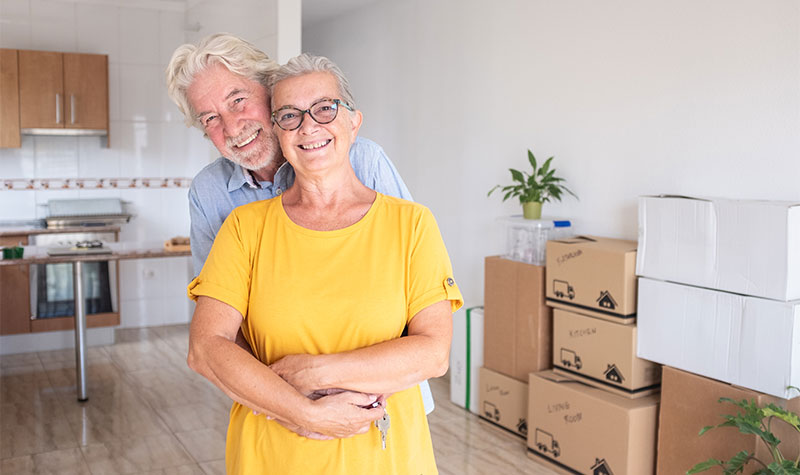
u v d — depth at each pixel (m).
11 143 5.42
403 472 1.37
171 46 6.29
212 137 1.62
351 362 1.26
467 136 4.56
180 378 4.88
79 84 5.60
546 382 3.34
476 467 3.40
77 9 5.90
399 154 5.30
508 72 4.18
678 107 3.17
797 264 2.42
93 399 4.43
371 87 5.63
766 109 2.82
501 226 4.31
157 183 6.35
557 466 3.32
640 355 2.97
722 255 2.60
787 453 2.53
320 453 1.32
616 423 2.97
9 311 5.33
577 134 3.72
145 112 6.24
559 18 3.79
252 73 1.57
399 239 1.35
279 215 1.38
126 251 4.27
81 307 4.33
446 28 4.71
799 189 2.72
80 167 6.05
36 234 5.47
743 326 2.53
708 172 3.06
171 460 3.55
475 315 4.09
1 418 4.10
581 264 3.23
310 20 6.26
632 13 3.37
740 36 2.89
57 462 3.51
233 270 1.36
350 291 1.32
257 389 1.25
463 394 4.23
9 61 5.37
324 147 1.32
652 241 2.88
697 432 2.71
